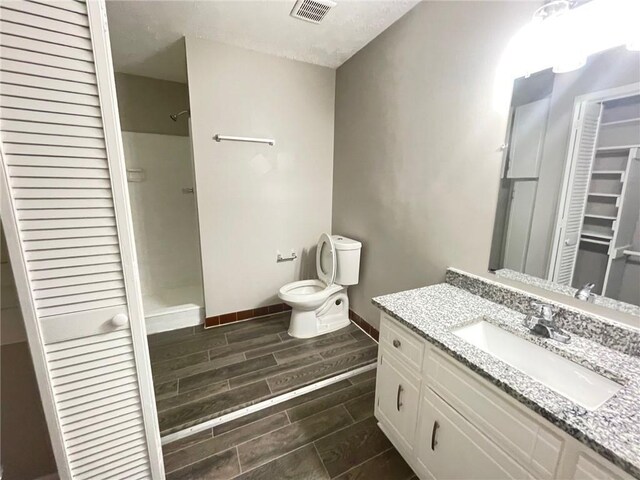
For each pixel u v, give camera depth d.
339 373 1.87
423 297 1.37
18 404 0.97
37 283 0.77
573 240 1.04
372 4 1.60
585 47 0.94
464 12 1.36
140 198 2.76
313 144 2.57
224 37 1.95
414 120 1.72
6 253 0.78
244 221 2.42
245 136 2.27
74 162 0.76
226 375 1.84
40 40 0.68
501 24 1.20
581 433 0.61
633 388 0.75
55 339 0.81
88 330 0.84
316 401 1.64
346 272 2.29
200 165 2.17
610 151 0.92
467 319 1.15
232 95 2.16
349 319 2.60
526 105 1.14
